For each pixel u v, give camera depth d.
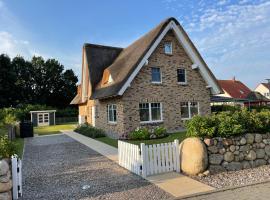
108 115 20.91
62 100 67.75
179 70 20.89
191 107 21.23
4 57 51.56
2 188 6.16
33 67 66.25
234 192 6.65
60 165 10.66
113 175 8.77
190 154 8.35
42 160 11.90
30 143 18.36
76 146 15.98
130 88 18.45
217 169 8.39
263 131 9.40
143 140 16.31
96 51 25.22
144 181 7.88
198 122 8.77
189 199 6.35
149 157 8.49
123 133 18.02
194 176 8.11
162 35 19.16
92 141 17.98
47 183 8.18
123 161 9.91
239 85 53.25
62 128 33.38
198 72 21.56
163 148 8.69
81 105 32.16
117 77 19.05
